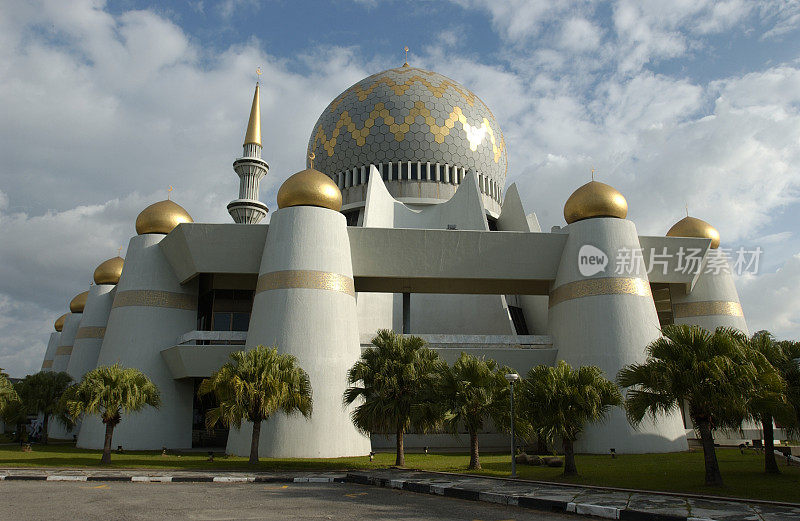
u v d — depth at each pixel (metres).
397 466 23.84
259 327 31.02
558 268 36.28
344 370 30.36
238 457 28.75
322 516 12.62
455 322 41.97
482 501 15.46
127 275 37.59
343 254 32.78
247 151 47.56
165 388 35.88
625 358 32.09
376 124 47.81
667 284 41.00
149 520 12.00
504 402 21.77
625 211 35.53
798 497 14.64
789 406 17.42
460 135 48.66
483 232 35.31
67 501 14.88
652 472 20.86
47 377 42.16
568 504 13.72
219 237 34.09
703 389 16.34
